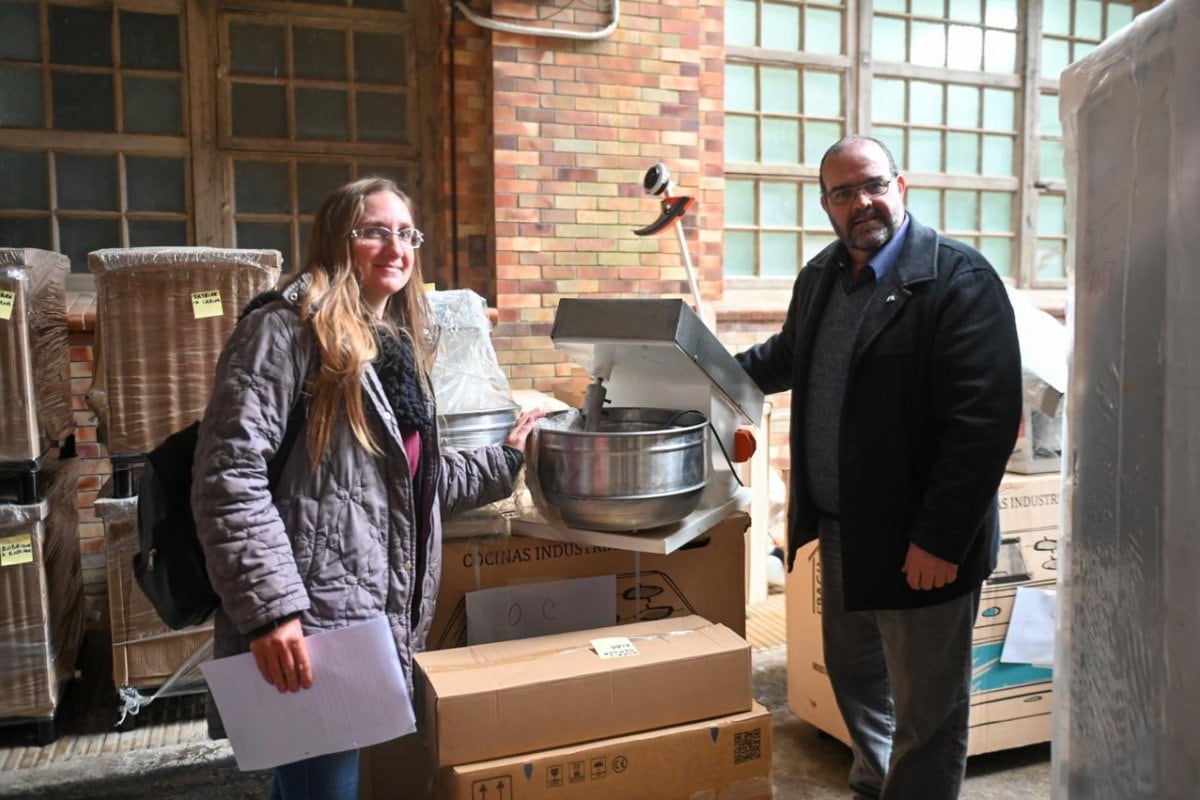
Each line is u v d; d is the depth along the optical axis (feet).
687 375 6.18
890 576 5.83
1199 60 2.75
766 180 14.43
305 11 12.21
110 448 8.47
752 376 7.29
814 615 8.28
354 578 4.77
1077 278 3.82
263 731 4.66
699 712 5.48
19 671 8.07
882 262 5.97
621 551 6.60
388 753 6.10
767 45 14.32
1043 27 15.75
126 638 8.55
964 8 15.31
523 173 12.14
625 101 12.49
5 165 11.39
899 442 5.79
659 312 5.57
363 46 12.52
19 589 8.05
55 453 9.59
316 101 12.39
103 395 8.67
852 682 6.68
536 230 12.26
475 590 6.23
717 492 6.55
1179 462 2.87
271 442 4.60
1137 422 3.21
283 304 4.72
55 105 11.50
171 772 7.76
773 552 12.50
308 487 4.69
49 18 11.41
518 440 5.94
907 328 5.74
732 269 14.38
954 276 5.69
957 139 15.51
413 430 5.06
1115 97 3.42
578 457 5.64
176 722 8.61
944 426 5.66
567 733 5.19
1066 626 3.97
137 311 8.38
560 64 12.17
